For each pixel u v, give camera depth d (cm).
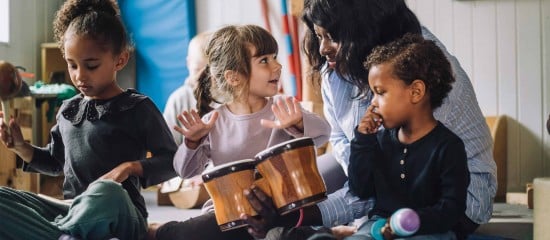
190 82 406
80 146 221
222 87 217
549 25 417
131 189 218
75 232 194
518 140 421
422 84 176
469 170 199
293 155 181
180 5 482
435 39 213
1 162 352
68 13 224
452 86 193
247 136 213
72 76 218
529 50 421
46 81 466
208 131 205
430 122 182
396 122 180
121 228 199
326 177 243
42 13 482
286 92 461
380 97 180
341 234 209
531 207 344
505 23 423
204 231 208
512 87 423
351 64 197
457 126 202
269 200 184
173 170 220
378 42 196
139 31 494
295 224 201
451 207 174
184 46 481
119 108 220
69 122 224
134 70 497
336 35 198
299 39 452
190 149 206
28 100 378
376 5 196
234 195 185
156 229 216
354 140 187
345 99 218
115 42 219
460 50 429
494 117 422
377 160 187
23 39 462
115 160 219
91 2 225
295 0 453
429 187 181
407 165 183
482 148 205
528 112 421
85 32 214
